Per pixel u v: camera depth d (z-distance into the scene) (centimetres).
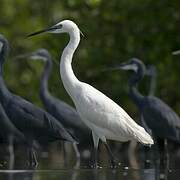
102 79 2614
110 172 1623
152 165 1805
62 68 1691
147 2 2536
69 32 1725
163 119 1970
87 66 2612
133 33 2564
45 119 1784
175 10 2522
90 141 2038
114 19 2577
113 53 2584
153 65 2353
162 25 2538
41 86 2120
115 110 1664
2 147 2170
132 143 2350
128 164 1836
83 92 1669
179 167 1748
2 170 1658
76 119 2031
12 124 1794
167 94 2570
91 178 1510
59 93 2597
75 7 2616
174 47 2533
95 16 2600
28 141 1794
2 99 1777
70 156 2138
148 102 2011
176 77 2531
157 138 2009
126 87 2559
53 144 2325
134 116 2598
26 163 1841
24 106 1778
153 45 2547
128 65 2130
